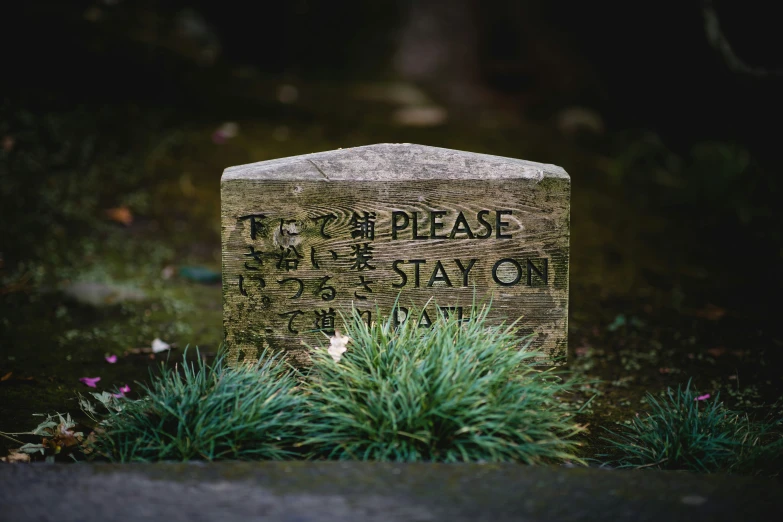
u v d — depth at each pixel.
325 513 2.38
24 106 7.62
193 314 5.21
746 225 7.39
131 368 4.30
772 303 5.71
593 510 2.43
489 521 2.34
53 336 4.68
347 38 13.72
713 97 9.52
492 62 13.40
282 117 9.12
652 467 3.24
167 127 8.16
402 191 3.62
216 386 3.19
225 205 3.58
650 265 6.45
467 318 3.72
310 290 3.66
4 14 8.59
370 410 3.04
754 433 3.41
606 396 4.18
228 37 12.96
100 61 8.80
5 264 5.62
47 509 2.39
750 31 9.23
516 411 3.08
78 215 6.45
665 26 10.34
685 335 5.11
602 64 11.88
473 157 3.69
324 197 3.60
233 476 2.65
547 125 10.45
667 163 9.02
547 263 3.71
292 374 3.67
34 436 3.48
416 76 13.31
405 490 2.55
